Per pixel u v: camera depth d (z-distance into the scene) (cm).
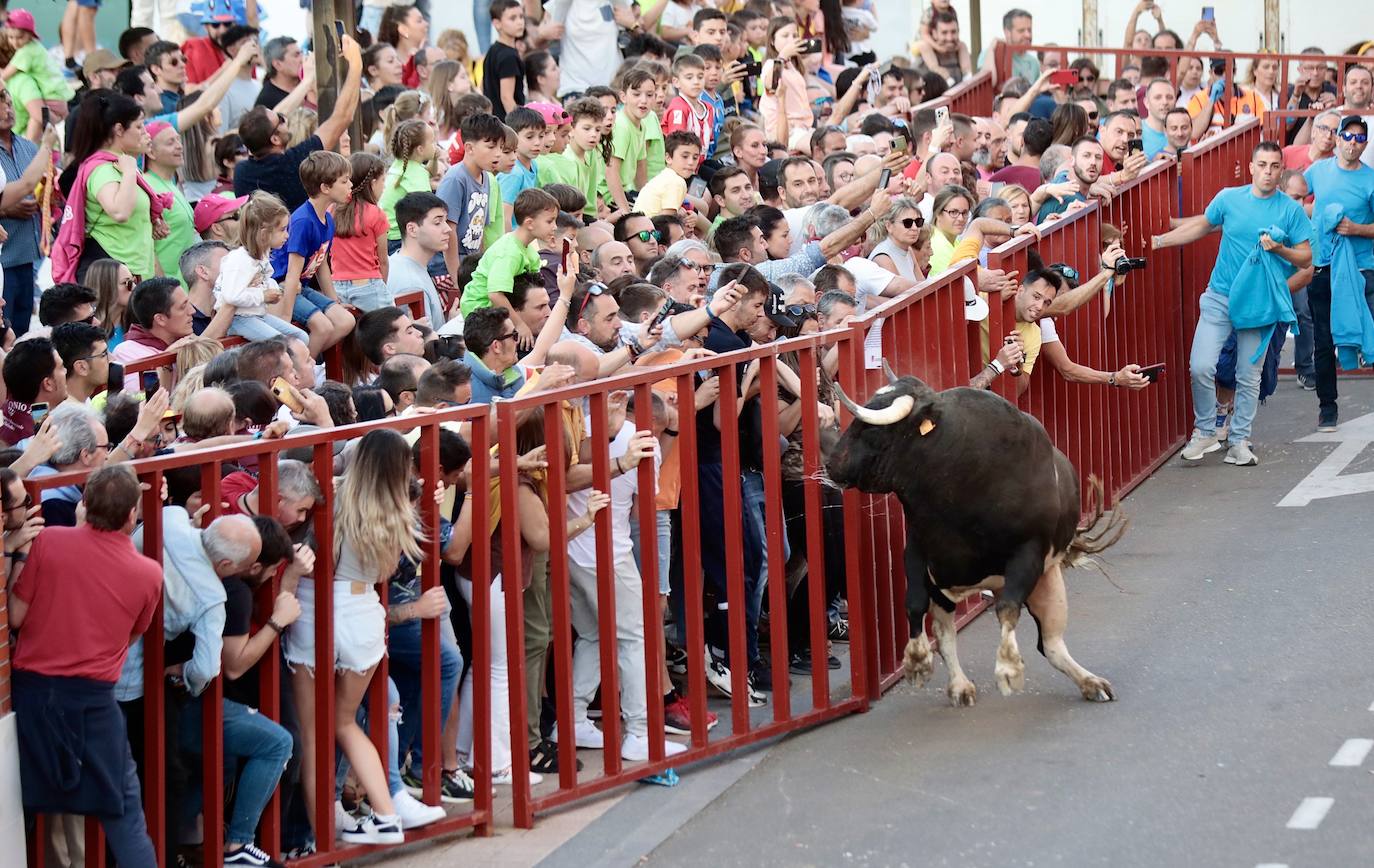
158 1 3525
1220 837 1574
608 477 1789
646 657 1842
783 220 2608
